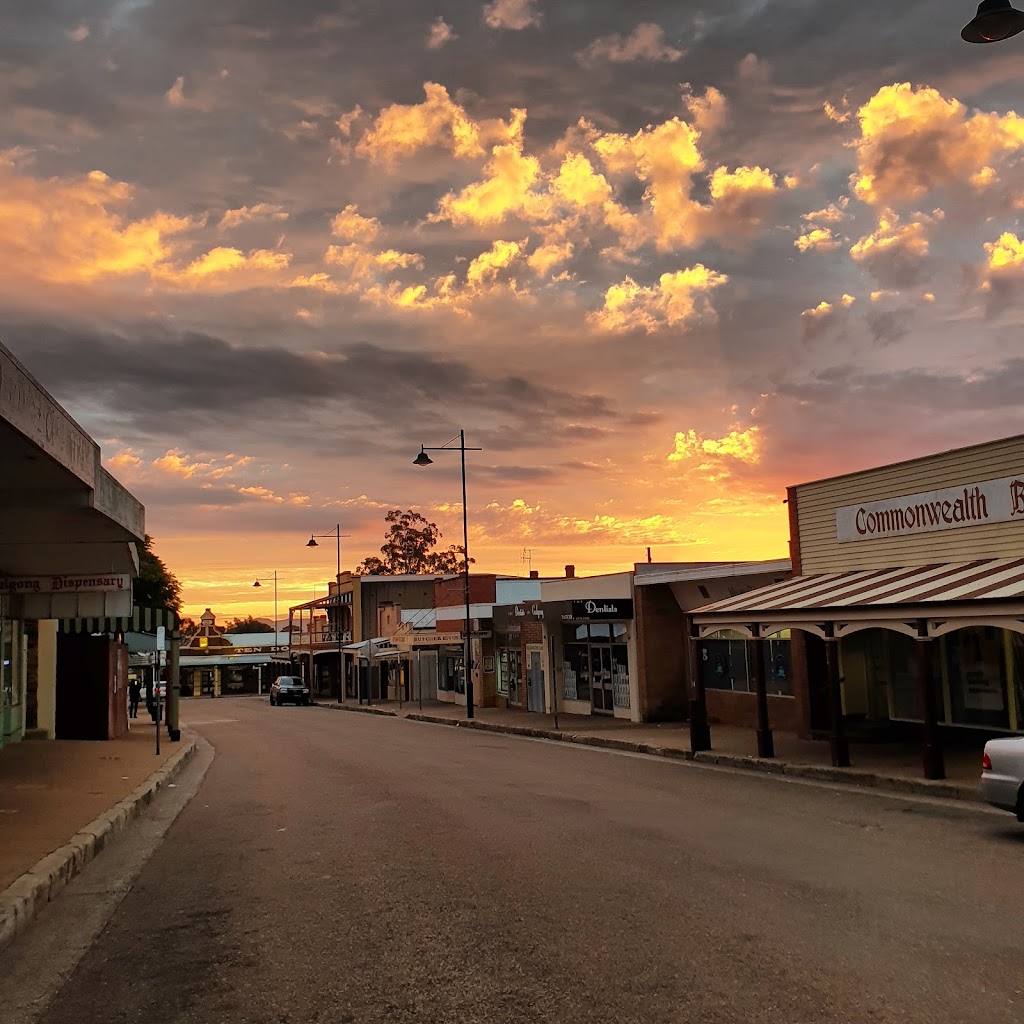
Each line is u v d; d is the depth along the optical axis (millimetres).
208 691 94312
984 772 10453
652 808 12609
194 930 7281
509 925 6945
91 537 16750
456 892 8008
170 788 16812
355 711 50219
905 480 18344
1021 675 16641
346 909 7637
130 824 12742
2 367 8391
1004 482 16094
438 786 15422
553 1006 5312
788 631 22844
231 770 19922
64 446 10820
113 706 29031
